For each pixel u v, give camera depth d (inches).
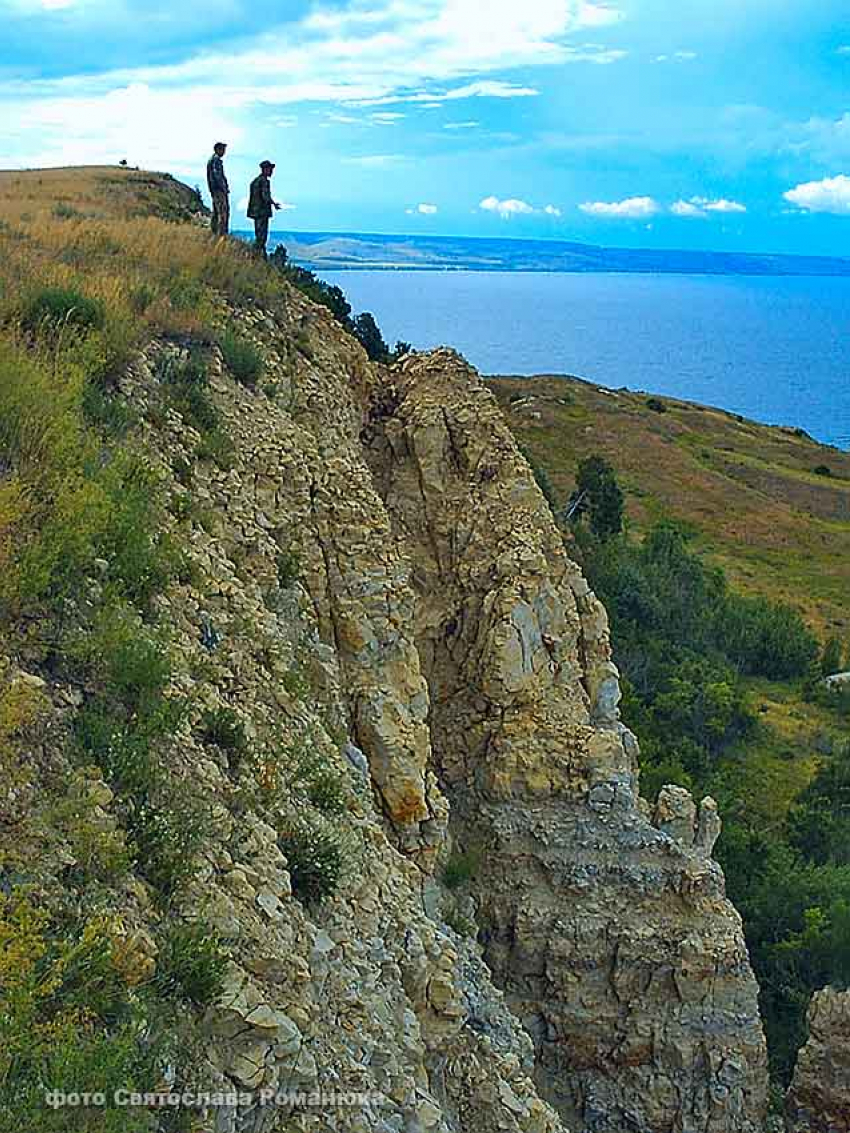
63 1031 209.6
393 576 676.7
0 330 496.1
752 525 3371.1
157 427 549.6
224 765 359.3
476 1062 478.0
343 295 1295.5
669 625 2010.3
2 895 231.6
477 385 949.2
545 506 904.9
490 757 777.6
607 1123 720.3
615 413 4170.8
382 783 593.6
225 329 732.7
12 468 371.6
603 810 753.6
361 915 396.5
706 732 1662.2
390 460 904.9
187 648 396.8
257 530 566.3
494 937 741.9
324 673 543.5
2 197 1398.9
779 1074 917.8
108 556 383.6
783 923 1082.7
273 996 287.4
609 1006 727.7
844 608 2763.3
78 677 319.6
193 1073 239.8
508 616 787.4
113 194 1556.3
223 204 989.2
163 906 274.2
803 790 1545.3
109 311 608.1
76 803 267.7
